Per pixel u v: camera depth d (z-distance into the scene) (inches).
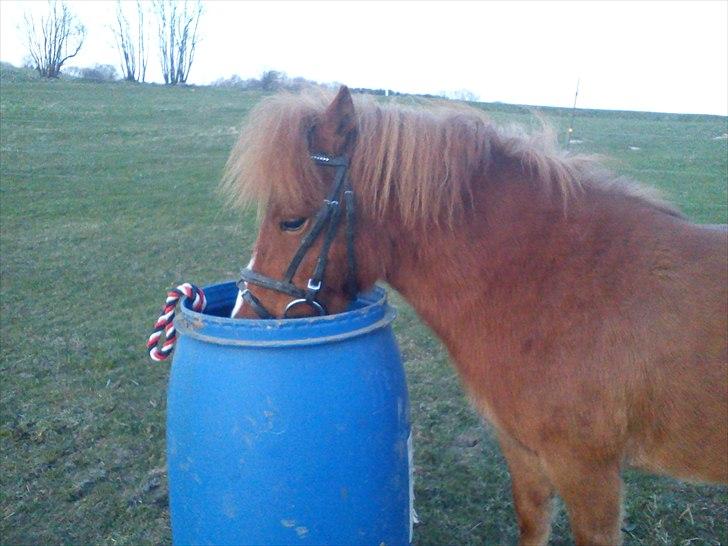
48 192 411.5
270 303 83.7
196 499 80.7
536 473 91.1
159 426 150.4
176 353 84.7
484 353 82.4
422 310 88.4
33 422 151.9
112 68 1640.0
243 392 76.4
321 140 82.0
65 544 114.9
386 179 82.4
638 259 77.4
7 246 303.3
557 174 82.7
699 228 80.3
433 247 84.0
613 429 77.5
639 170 450.3
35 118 700.7
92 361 183.9
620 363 75.7
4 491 128.1
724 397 74.2
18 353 189.6
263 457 76.7
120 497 126.6
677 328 74.8
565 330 77.1
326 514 79.2
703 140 595.8
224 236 321.7
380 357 83.1
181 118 743.1
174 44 1652.3
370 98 89.3
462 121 85.6
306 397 76.7
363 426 79.9
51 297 238.2
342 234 82.9
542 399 78.7
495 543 112.7
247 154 82.2
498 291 81.1
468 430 147.9
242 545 79.4
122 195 407.5
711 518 117.7
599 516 81.1
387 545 86.0
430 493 126.2
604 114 892.6
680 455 78.9
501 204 82.4
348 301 87.5
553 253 79.4
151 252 294.8
